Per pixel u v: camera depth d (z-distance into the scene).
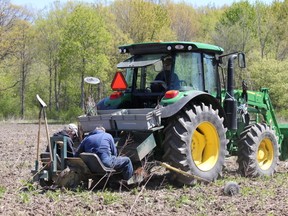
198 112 9.20
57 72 53.41
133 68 10.04
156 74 9.73
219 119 9.59
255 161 10.63
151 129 8.66
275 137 11.22
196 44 9.52
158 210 7.07
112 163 8.40
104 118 9.08
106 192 8.20
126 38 42.66
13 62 49.00
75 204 7.19
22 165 11.49
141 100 9.96
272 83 39.41
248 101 11.35
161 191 8.61
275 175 11.07
